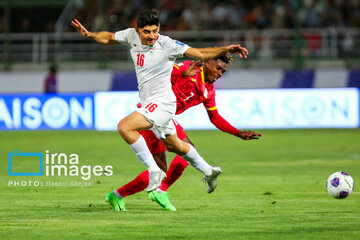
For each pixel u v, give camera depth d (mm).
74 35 82625
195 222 21859
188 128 72562
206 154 52750
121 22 87438
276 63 80688
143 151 23125
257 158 49281
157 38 23453
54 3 87438
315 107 71562
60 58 82688
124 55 82250
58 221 22156
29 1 86688
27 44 83938
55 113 72188
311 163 45250
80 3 88062
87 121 72062
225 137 69062
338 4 88250
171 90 23969
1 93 72500
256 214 23703
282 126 71188
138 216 23312
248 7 89500
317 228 20453
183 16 89125
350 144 60500
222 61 25688
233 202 27234
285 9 88125
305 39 83125
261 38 83312
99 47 82250
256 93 70938
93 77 75750
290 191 30922
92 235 19422
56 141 64312
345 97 71812
